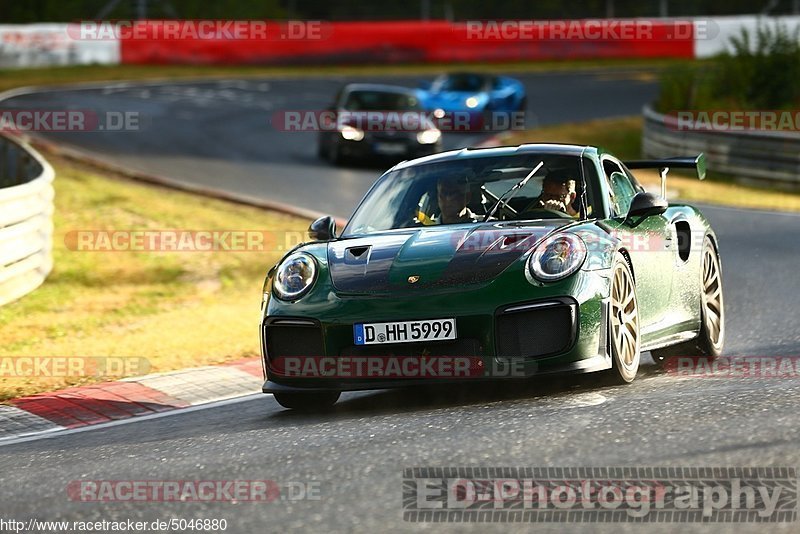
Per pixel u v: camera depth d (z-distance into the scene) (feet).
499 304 64.44
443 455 51.55
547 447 51.39
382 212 78.48
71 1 529.45
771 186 226.38
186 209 186.09
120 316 121.29
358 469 50.47
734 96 304.91
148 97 366.63
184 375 91.50
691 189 215.92
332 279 69.31
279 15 542.16
